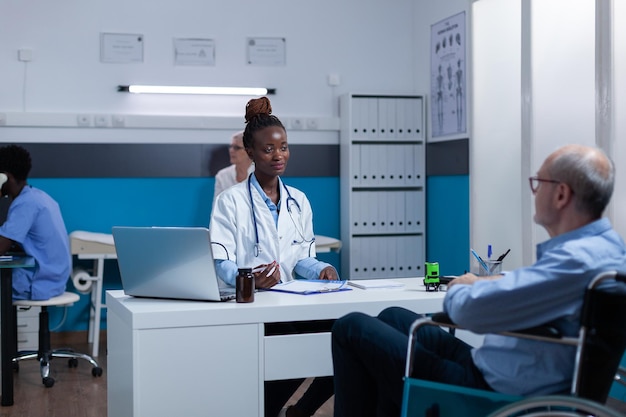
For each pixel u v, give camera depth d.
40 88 5.66
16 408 4.01
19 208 4.50
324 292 2.83
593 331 1.89
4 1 5.60
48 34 5.67
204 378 2.52
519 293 1.93
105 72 5.76
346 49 6.17
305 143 6.11
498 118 4.52
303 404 2.91
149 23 5.82
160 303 2.65
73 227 5.76
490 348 2.11
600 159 1.99
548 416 1.85
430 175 5.98
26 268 4.59
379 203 5.98
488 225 4.65
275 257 3.06
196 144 5.91
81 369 4.91
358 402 2.43
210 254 2.57
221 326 2.53
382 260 6.00
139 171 5.84
